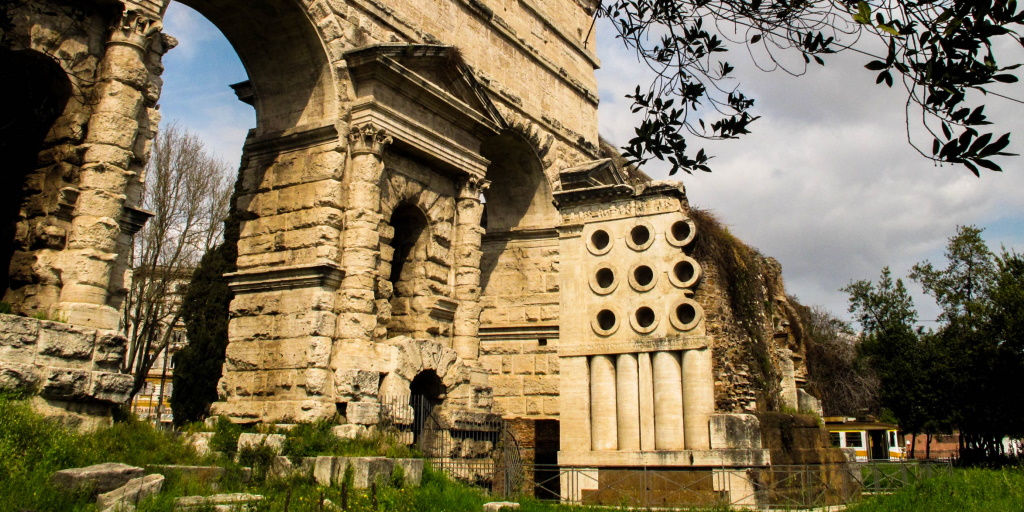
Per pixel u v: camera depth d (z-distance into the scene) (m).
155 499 11.71
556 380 30.31
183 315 33.41
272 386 20.47
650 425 22.61
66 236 15.35
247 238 22.44
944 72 5.99
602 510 18.27
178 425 31.14
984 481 19.88
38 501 10.70
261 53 22.56
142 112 16.77
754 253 27.66
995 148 5.85
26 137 16.28
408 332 23.83
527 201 32.56
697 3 8.04
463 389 23.88
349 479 16.44
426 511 15.96
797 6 7.42
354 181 21.53
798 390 31.17
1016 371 38.69
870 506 18.45
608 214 24.69
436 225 24.66
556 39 34.12
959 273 49.22
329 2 21.92
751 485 20.52
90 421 14.31
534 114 31.16
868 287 51.97
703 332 22.42
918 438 71.25
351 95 22.06
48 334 13.74
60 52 15.59
